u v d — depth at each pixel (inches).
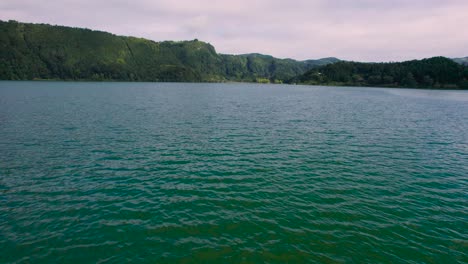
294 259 487.8
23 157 1016.9
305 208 669.9
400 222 615.8
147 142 1274.6
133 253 496.1
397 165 1016.2
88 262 470.3
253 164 990.4
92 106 2551.7
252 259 485.4
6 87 5137.8
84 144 1215.6
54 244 514.3
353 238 551.5
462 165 1029.8
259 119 2011.6
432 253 511.5
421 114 2501.2
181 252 500.4
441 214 655.8
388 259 492.7
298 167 967.6
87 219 602.5
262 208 665.6
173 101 3316.9
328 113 2440.9
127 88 6289.4
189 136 1412.4
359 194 756.6
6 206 650.2
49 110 2204.7
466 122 2065.7
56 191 740.0
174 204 677.9
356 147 1262.3
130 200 695.7
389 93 6107.3
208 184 803.4
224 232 563.8
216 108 2659.9
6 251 490.3
